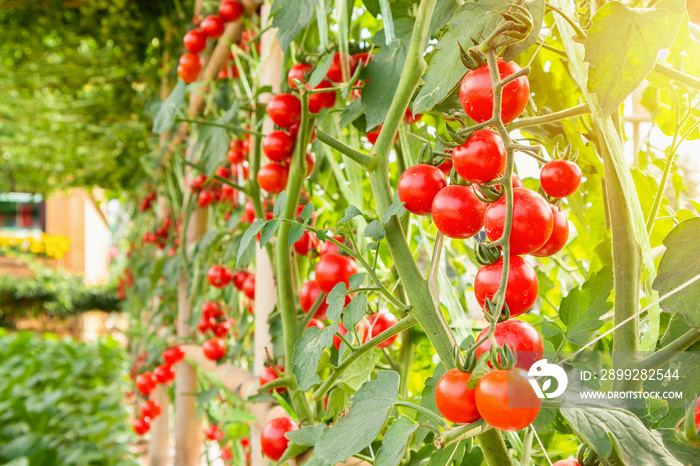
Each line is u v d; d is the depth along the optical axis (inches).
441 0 21.5
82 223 534.3
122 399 163.6
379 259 36.3
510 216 12.9
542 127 24.1
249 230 21.3
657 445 12.8
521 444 22.7
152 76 138.7
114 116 173.9
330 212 48.3
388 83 23.9
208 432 75.5
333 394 26.0
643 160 24.8
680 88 18.6
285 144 33.3
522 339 13.1
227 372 55.0
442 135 35.8
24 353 186.7
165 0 118.0
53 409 124.5
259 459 40.3
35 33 139.5
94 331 478.9
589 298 19.3
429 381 21.5
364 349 19.6
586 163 24.1
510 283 13.6
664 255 14.8
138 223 169.9
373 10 26.9
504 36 13.2
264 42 44.6
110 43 157.2
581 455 15.3
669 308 14.5
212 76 68.4
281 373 34.9
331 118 35.0
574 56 14.8
